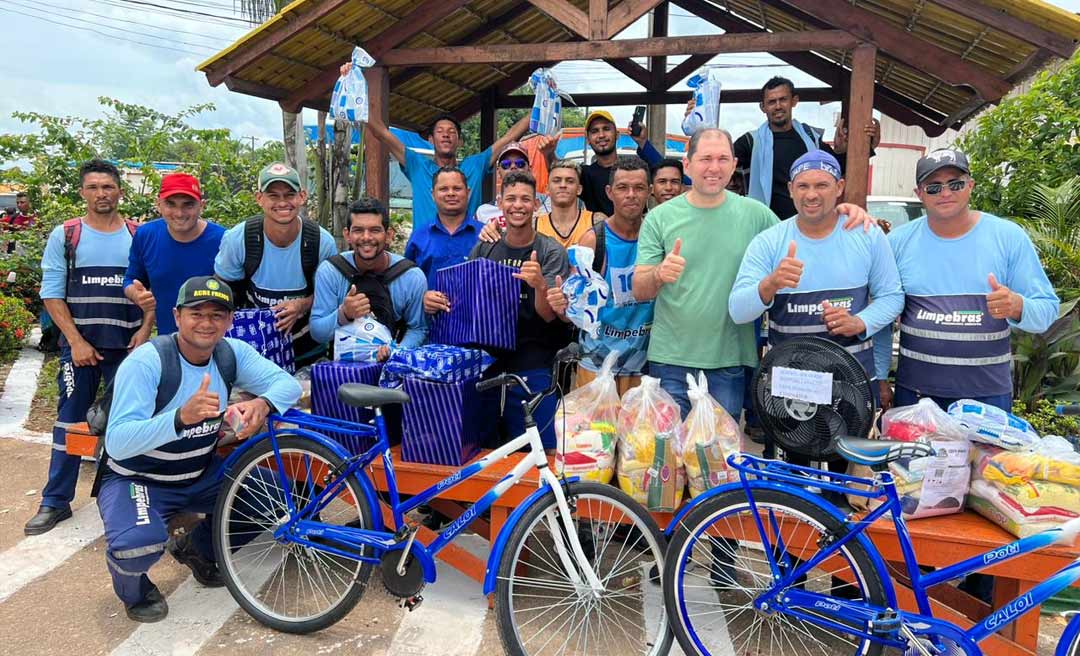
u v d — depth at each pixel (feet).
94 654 9.55
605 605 10.15
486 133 25.21
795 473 9.16
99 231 13.43
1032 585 8.96
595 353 11.96
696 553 10.72
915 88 20.18
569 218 14.02
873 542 9.43
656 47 15.03
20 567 11.87
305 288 12.67
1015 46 14.10
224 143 31.58
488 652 9.75
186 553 11.23
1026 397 17.65
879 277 10.04
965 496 9.85
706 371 10.87
